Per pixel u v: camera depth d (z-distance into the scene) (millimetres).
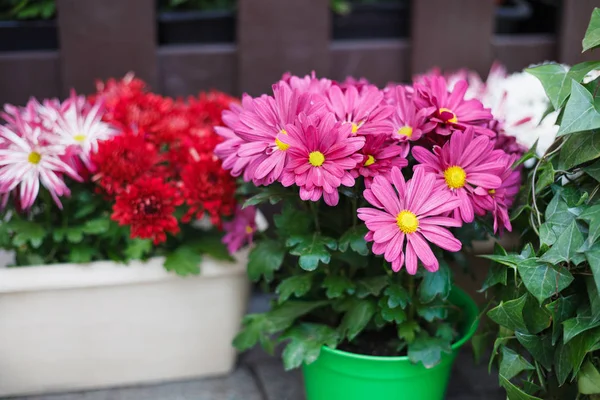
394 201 979
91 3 1281
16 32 1312
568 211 971
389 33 1386
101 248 1159
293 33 1318
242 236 1126
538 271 960
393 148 995
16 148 1080
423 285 1029
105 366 1163
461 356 1234
